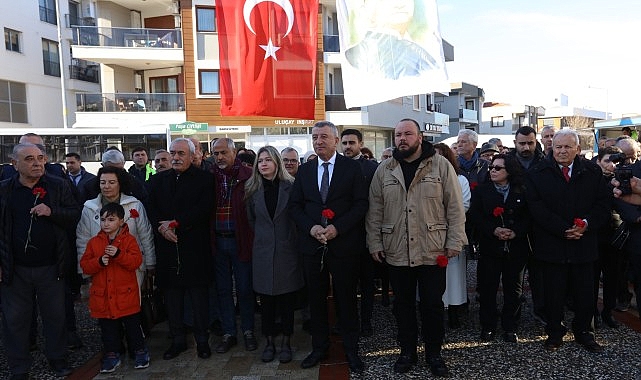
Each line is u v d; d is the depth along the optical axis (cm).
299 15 529
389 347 444
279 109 530
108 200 429
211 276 440
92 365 429
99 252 400
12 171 615
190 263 424
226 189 455
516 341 443
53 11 2645
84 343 488
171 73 2295
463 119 3997
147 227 438
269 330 424
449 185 380
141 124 2081
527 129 506
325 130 401
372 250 393
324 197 397
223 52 527
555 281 416
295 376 387
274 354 426
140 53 2092
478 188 455
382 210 396
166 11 2361
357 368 390
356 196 396
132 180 444
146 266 436
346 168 400
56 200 401
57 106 2653
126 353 450
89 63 2758
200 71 2088
